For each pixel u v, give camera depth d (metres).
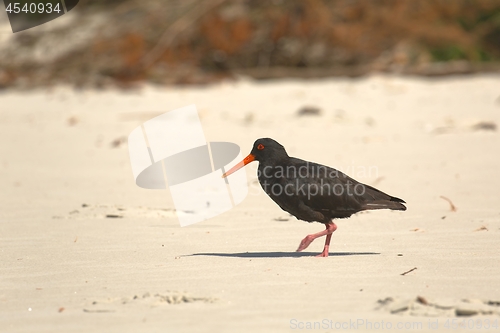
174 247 9.55
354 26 33.53
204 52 33.25
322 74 30.48
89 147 18.89
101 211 11.96
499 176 14.25
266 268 8.25
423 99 23.91
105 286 7.62
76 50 34.94
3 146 19.48
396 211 11.73
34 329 6.23
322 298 6.98
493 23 33.88
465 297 6.95
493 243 9.47
